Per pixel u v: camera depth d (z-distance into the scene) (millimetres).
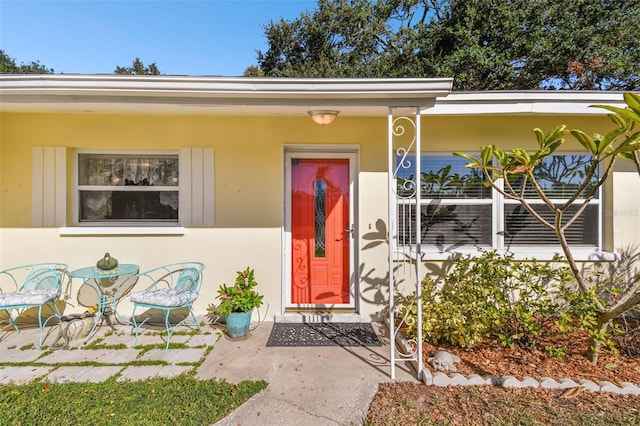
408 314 3338
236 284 3654
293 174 4348
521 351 3102
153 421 2111
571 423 2119
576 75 9367
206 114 3820
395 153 4141
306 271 4383
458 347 3197
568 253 2965
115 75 2896
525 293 3250
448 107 3590
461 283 3586
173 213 4281
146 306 3295
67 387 2486
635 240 4062
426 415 2213
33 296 3340
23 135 3996
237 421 2158
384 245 4121
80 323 3414
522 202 3055
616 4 9164
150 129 4074
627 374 2693
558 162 4172
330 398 2414
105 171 4250
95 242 4051
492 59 9555
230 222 4133
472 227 4176
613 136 2586
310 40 13609
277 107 3207
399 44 11836
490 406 2301
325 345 3342
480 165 3189
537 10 9305
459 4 10367
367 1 12547
